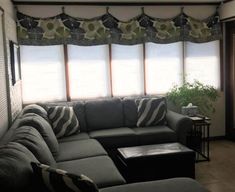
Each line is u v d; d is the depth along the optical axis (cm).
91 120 434
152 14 491
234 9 467
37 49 455
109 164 273
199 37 502
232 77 512
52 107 402
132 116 450
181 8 499
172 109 498
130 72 490
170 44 500
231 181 339
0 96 286
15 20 436
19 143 208
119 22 473
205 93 478
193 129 430
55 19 453
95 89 481
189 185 218
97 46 475
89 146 334
